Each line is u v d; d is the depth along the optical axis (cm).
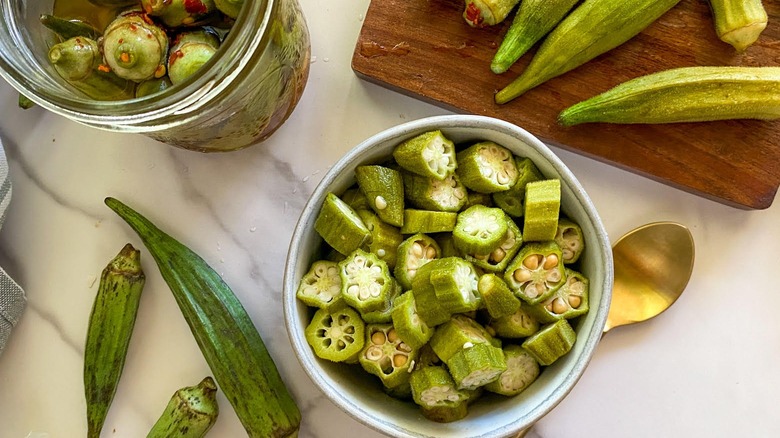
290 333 41
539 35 45
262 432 47
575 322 44
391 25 47
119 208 48
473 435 41
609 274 41
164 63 40
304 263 43
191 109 39
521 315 44
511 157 44
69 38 41
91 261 49
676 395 48
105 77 40
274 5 39
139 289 48
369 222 44
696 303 48
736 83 45
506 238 44
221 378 47
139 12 40
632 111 45
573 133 47
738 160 46
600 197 48
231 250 49
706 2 46
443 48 47
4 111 49
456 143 44
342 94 48
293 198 48
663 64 46
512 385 43
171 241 48
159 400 49
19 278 49
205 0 40
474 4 45
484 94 47
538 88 46
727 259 48
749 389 47
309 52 46
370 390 44
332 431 48
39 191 49
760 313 47
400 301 43
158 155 49
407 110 48
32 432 49
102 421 48
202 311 47
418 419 43
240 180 49
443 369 43
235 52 38
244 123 43
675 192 48
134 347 49
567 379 41
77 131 49
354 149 42
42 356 49
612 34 45
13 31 39
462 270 42
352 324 44
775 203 48
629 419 48
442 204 44
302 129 49
